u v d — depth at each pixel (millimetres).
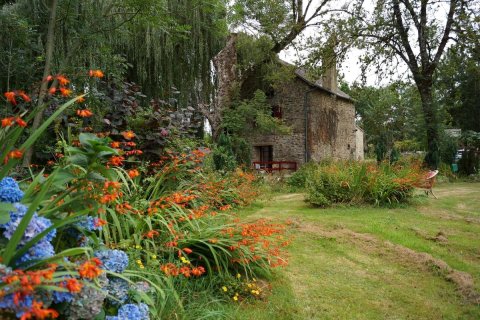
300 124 22844
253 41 19609
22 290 1269
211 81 17688
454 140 19922
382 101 33219
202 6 13492
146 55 13555
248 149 17344
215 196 5930
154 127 5609
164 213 3818
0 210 1525
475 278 4371
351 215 7820
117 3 8227
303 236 5844
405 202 9430
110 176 1893
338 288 3979
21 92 1928
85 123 5367
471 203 9914
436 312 3512
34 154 5145
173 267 2912
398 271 4555
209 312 2857
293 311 3369
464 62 19141
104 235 2881
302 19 19375
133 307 2014
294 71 20047
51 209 1869
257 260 3951
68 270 1572
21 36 7574
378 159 19516
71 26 8156
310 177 9984
